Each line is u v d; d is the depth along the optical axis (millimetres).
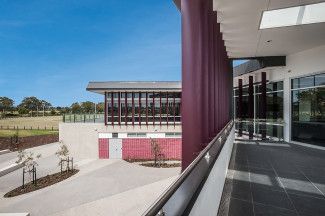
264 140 13492
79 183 16016
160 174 17531
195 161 1982
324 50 10539
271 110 14664
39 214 11367
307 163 7469
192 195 1881
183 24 3984
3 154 28531
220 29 8406
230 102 13516
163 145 23438
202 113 4234
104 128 24016
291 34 9125
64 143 24312
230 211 3918
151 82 23281
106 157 23938
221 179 4391
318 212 3938
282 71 13250
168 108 24141
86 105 86875
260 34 9070
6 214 10688
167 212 1302
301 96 12055
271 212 3922
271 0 6383
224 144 5215
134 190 13930
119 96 24125
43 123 68062
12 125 61062
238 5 6676
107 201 12430
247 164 7297
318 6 7770
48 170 20375
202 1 4172
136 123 23859
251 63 15195
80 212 11250
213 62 6148
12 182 17016
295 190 4965
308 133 11484
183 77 3979
